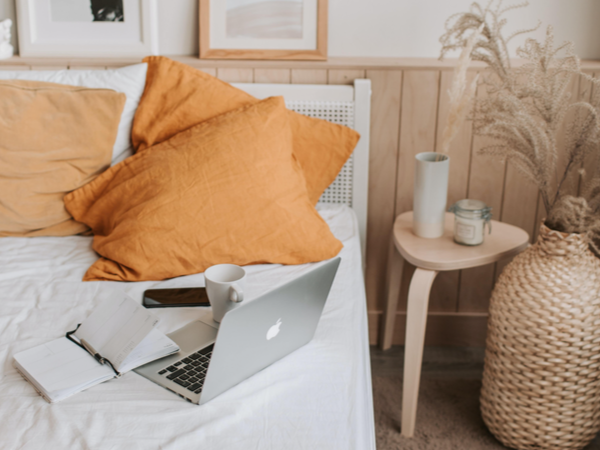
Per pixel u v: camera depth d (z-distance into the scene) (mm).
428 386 1838
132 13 1912
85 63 1884
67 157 1575
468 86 1804
